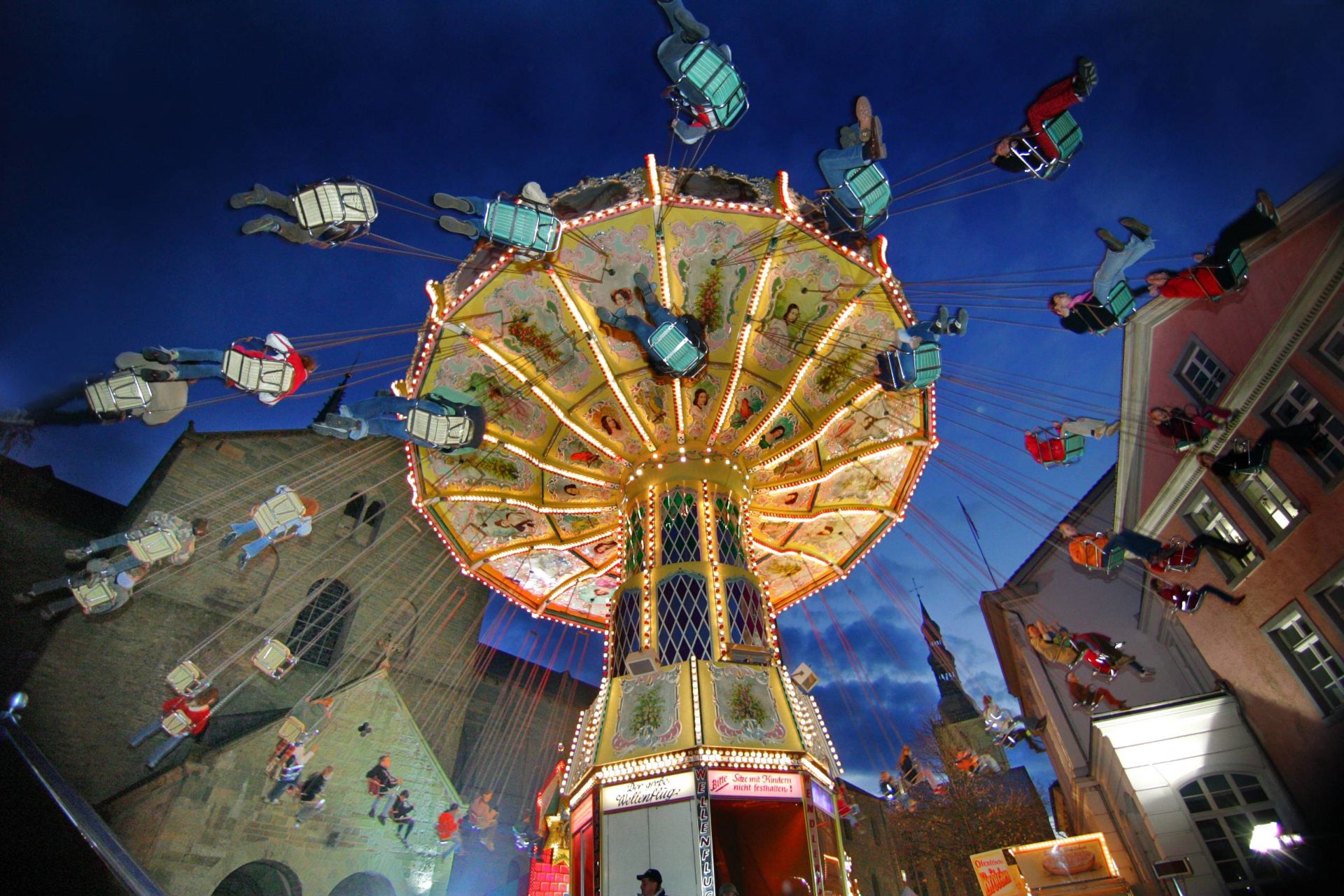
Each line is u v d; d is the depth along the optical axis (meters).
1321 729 14.98
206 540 27.16
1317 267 12.89
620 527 17.06
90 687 23.38
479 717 36.66
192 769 22.03
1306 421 13.72
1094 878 20.58
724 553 15.87
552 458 17.17
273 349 10.66
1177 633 22.25
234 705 26.28
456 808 26.86
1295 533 14.46
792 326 15.29
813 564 21.36
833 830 13.41
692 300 14.89
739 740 12.48
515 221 10.87
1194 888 17.23
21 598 20.75
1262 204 11.30
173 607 26.00
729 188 13.60
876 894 51.62
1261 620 16.11
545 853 19.19
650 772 12.27
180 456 27.69
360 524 32.16
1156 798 18.28
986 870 21.62
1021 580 28.12
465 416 12.87
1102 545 15.57
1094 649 18.88
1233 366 15.41
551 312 14.76
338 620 30.39
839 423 17.06
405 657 31.72
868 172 10.74
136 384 10.27
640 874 11.54
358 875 25.05
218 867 21.52
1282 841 15.47
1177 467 17.73
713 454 16.86
